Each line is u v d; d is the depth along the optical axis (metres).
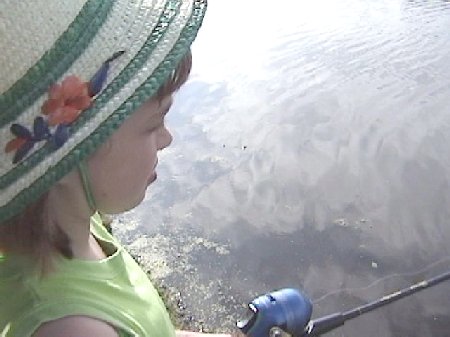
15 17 0.79
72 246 0.97
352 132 3.25
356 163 3.09
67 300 0.94
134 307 1.04
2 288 0.95
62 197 0.93
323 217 2.88
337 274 2.67
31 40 0.80
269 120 3.38
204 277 2.68
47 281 0.94
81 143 0.84
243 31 4.11
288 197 2.98
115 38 0.86
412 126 3.24
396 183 2.97
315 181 3.03
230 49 3.93
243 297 2.61
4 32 0.80
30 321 0.91
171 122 3.41
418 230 2.79
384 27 4.04
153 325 1.06
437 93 3.44
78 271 0.97
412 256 2.70
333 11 4.29
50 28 0.81
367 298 2.57
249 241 2.82
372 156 3.12
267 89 3.59
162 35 0.90
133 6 0.90
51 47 0.81
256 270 2.70
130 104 0.86
